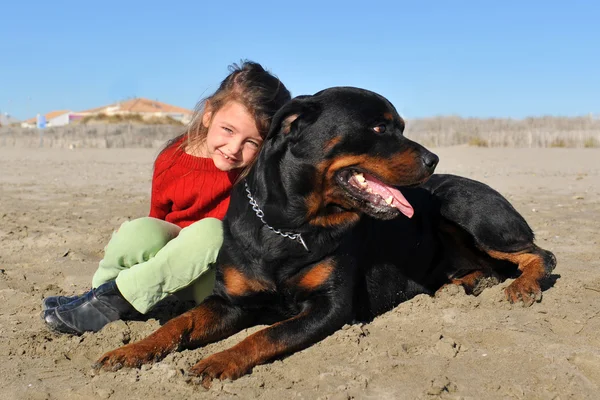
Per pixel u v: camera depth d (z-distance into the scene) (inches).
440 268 204.8
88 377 136.4
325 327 150.6
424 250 195.9
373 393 126.0
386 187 161.8
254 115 158.6
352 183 155.1
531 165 719.7
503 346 148.1
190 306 181.0
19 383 133.3
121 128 1615.4
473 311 171.9
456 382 129.6
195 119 172.6
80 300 161.2
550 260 193.3
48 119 3506.4
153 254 162.9
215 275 162.6
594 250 254.1
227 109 158.9
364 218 170.4
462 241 199.8
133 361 137.8
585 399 122.4
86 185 519.8
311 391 128.1
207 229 157.9
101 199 424.5
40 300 191.0
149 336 144.9
